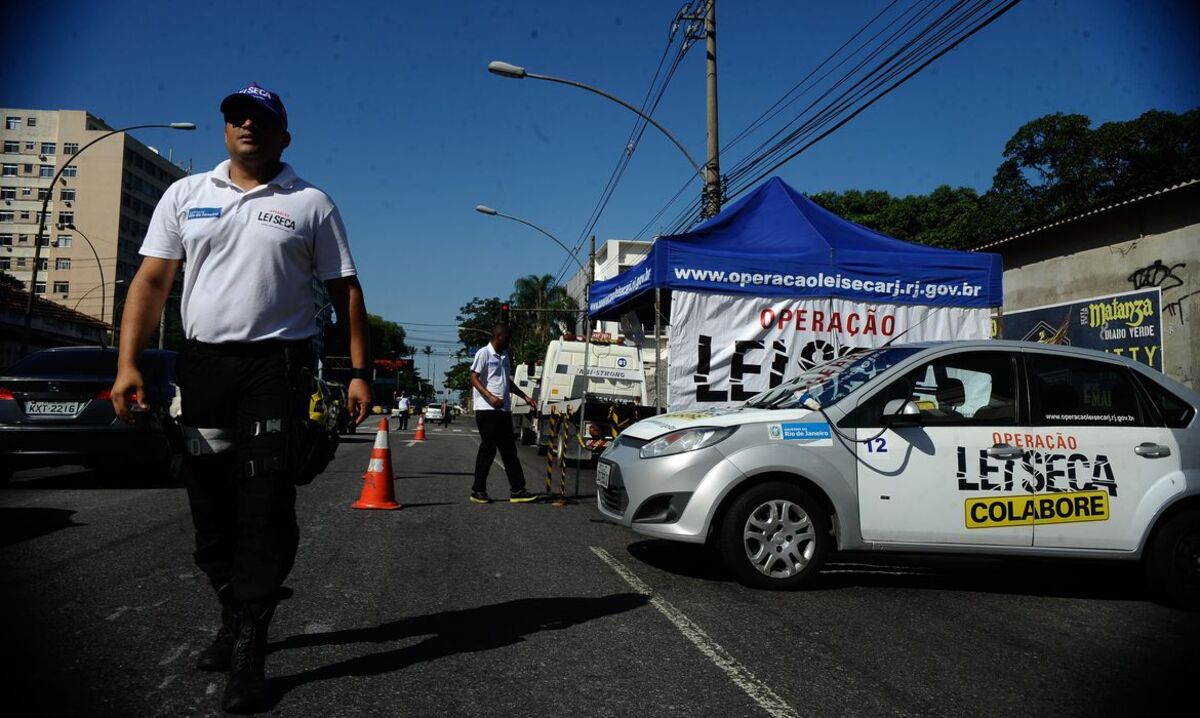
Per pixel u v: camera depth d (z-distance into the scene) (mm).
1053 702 3172
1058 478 4977
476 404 8414
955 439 5016
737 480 4898
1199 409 5176
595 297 10805
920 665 3584
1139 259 12633
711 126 14750
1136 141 21422
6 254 78875
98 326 38531
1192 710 3113
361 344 3166
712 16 14789
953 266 9039
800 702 3084
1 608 3924
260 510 2797
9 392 7836
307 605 4176
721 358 8469
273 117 3000
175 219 2990
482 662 3387
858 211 31938
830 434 4992
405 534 6352
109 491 8203
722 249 8688
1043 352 5277
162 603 4082
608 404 13773
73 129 79938
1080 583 5637
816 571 4949
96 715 2686
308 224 3041
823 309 8742
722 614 4301
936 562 6172
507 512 7715
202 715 2715
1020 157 24391
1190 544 4918
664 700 3051
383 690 3021
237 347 2887
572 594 4598
